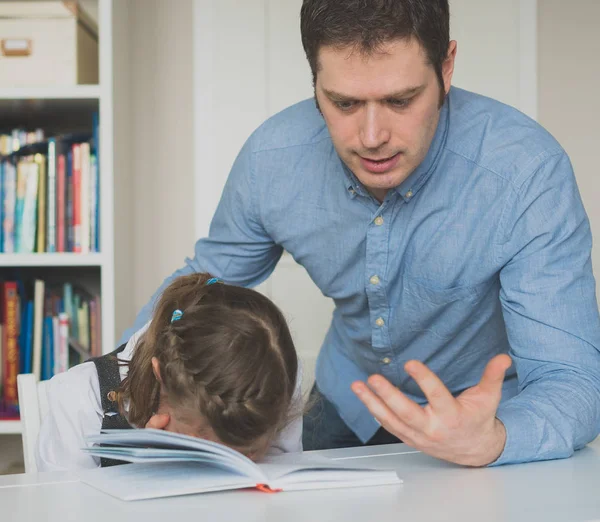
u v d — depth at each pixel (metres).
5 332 2.27
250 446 0.96
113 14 2.19
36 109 2.32
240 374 0.95
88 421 1.12
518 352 1.06
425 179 1.17
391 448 1.02
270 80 2.47
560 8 2.59
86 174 2.24
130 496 0.76
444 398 0.81
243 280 1.47
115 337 2.22
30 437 1.13
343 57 0.93
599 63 2.60
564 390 0.96
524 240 1.11
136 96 2.53
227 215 1.39
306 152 1.27
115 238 2.23
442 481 0.83
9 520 0.70
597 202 2.60
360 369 1.52
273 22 2.46
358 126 0.98
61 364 2.28
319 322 2.46
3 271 2.47
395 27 0.91
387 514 0.70
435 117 1.02
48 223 2.23
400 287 1.26
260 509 0.72
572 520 0.69
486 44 2.47
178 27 2.54
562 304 1.04
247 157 1.33
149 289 2.54
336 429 1.58
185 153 2.55
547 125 2.60
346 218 1.26
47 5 2.18
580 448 0.99
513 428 0.90
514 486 0.81
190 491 0.76
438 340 1.30
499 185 1.13
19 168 2.23
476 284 1.19
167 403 1.00
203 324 0.98
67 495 0.79
